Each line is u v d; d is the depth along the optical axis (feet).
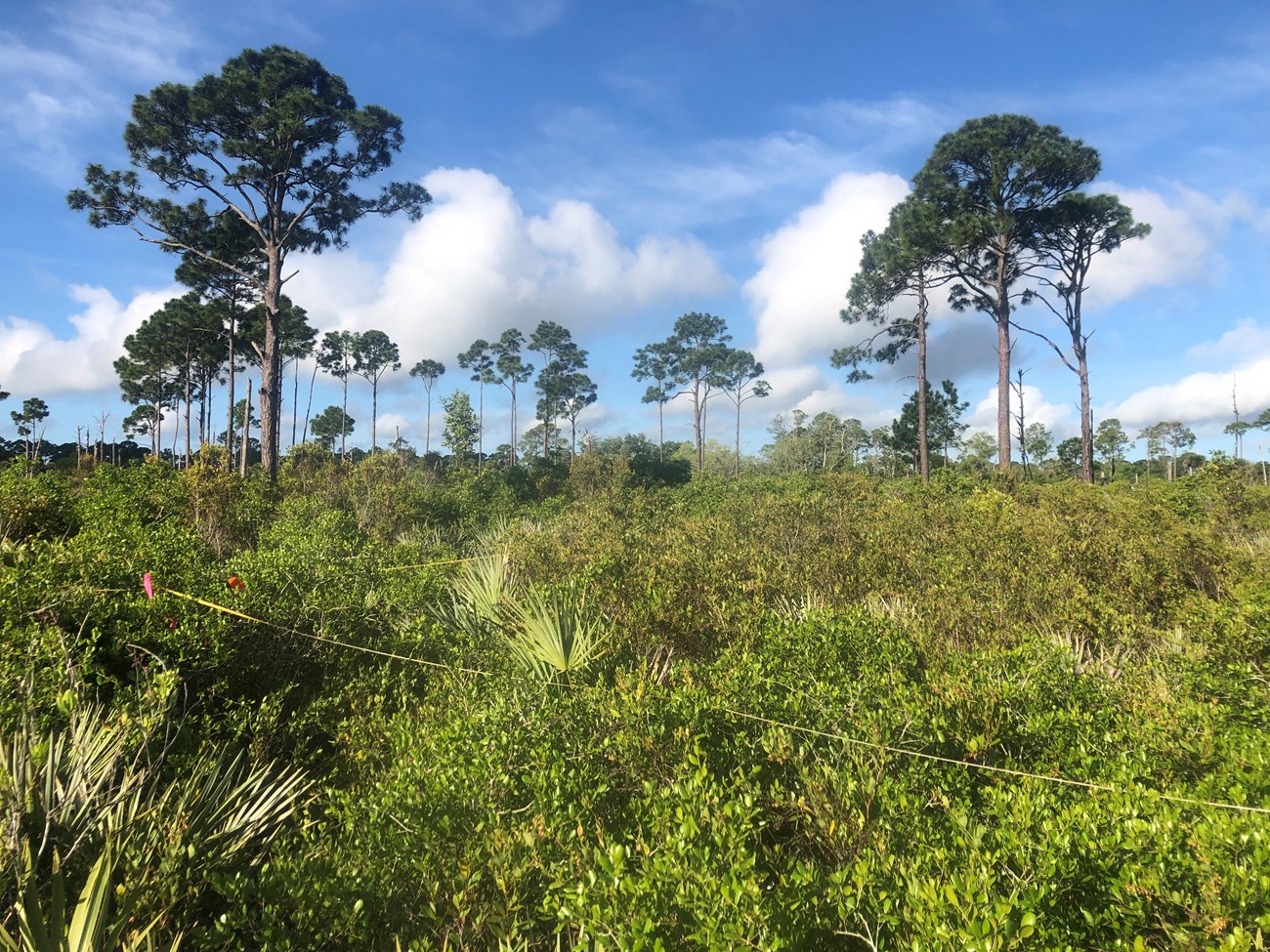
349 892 8.09
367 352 193.77
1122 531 29.58
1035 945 6.34
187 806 9.89
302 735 13.62
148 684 12.28
